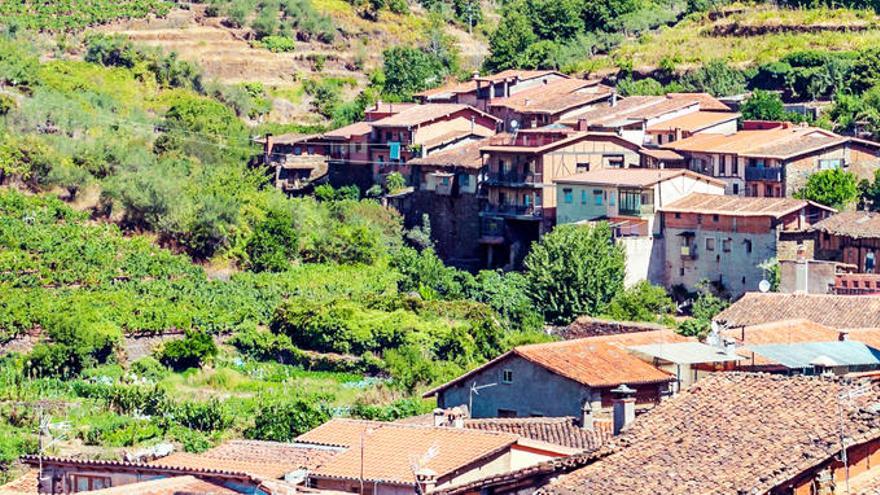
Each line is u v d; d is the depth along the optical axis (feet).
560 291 504.02
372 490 227.61
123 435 384.47
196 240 570.05
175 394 442.50
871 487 182.19
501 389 299.79
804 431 188.24
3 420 403.34
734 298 526.16
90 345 463.42
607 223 530.27
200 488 209.05
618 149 592.19
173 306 504.02
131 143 631.56
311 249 584.40
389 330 483.92
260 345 488.85
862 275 436.76
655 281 542.57
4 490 234.99
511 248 595.06
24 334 474.08
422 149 639.76
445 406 306.35
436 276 554.46
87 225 568.00
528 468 203.10
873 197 563.48
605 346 299.79
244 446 251.39
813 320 357.82
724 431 192.95
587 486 187.52
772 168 572.10
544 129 602.44
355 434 252.01
